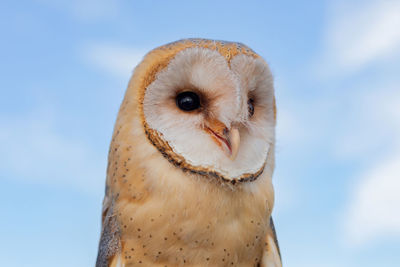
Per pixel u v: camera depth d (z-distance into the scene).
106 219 0.54
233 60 0.52
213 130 0.52
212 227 0.51
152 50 0.54
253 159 0.53
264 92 0.54
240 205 0.52
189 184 0.51
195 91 0.52
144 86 0.53
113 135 0.54
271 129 0.55
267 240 0.55
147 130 0.52
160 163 0.52
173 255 0.51
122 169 0.53
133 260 0.52
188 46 0.52
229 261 0.52
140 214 0.51
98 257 0.54
